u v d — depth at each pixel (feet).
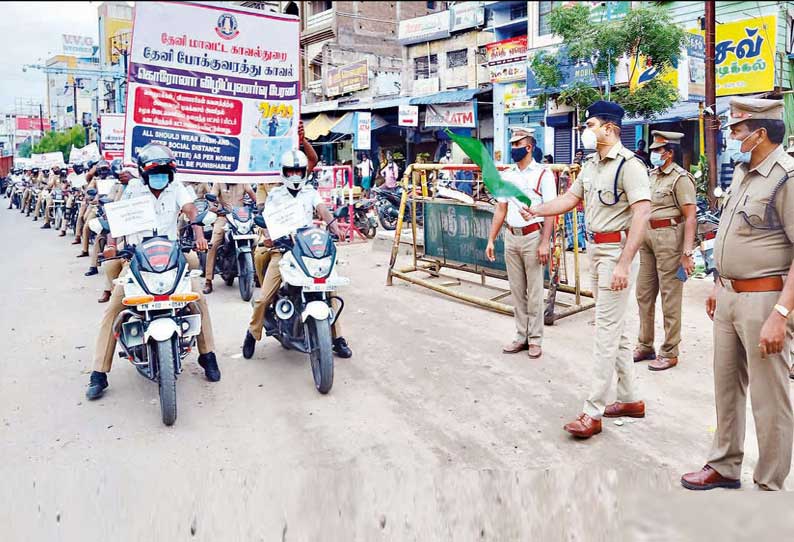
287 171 16.72
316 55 87.04
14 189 86.02
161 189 16.02
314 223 17.65
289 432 13.91
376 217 43.14
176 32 21.31
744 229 10.25
